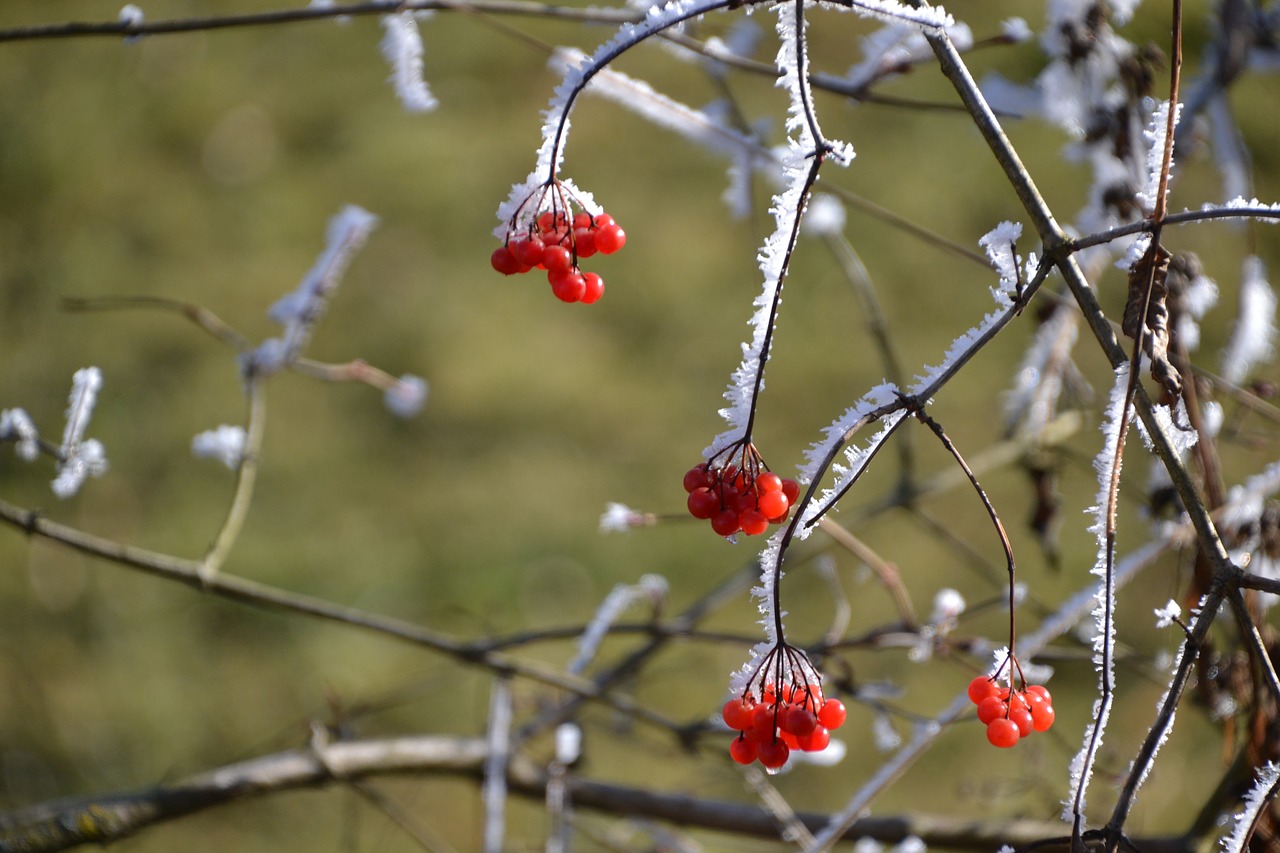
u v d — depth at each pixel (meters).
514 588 5.05
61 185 6.30
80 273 5.91
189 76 6.91
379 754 2.65
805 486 1.29
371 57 7.14
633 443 5.57
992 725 1.36
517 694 3.07
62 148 6.46
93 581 4.80
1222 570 1.34
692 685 4.47
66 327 5.69
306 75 7.04
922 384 1.37
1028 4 4.22
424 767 2.68
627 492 5.40
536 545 5.21
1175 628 2.82
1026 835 2.44
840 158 1.29
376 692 4.62
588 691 2.61
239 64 7.02
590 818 3.76
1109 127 2.28
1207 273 5.45
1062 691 4.36
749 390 1.36
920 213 6.12
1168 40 4.41
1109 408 1.38
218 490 5.23
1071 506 4.91
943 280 5.99
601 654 4.39
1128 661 2.65
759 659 1.38
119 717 4.43
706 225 6.38
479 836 4.02
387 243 6.25
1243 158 2.53
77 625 4.66
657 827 2.66
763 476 1.37
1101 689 1.31
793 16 1.38
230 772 2.52
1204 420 2.22
